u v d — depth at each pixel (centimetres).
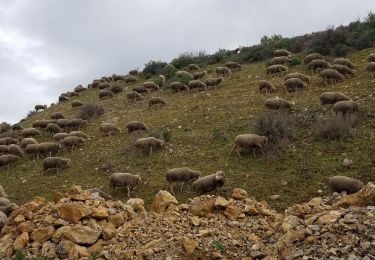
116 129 2259
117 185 1591
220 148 1756
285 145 1623
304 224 931
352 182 1262
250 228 1030
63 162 1964
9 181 1983
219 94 2427
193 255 910
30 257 1001
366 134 1584
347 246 811
